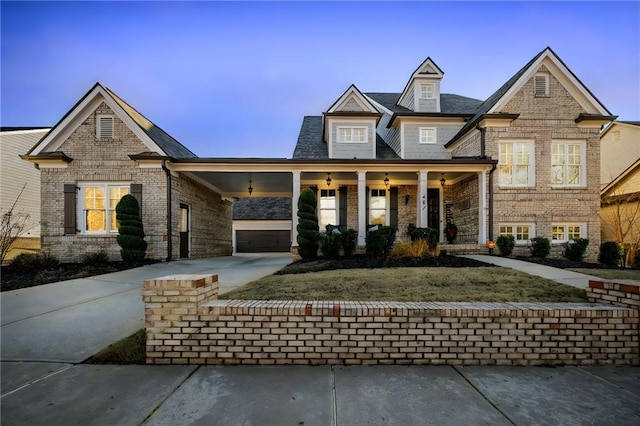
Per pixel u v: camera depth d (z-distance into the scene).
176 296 3.25
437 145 14.12
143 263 9.94
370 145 13.52
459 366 3.18
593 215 11.40
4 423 2.20
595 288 3.76
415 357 3.22
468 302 3.89
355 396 2.57
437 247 9.37
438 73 14.61
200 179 13.20
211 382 2.81
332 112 13.26
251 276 7.34
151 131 12.03
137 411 2.34
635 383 2.86
